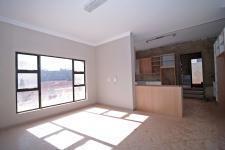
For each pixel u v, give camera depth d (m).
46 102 3.77
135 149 1.96
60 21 3.24
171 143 2.09
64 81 4.30
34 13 2.81
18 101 3.20
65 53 4.22
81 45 4.78
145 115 3.57
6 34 2.96
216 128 2.60
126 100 4.24
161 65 6.59
